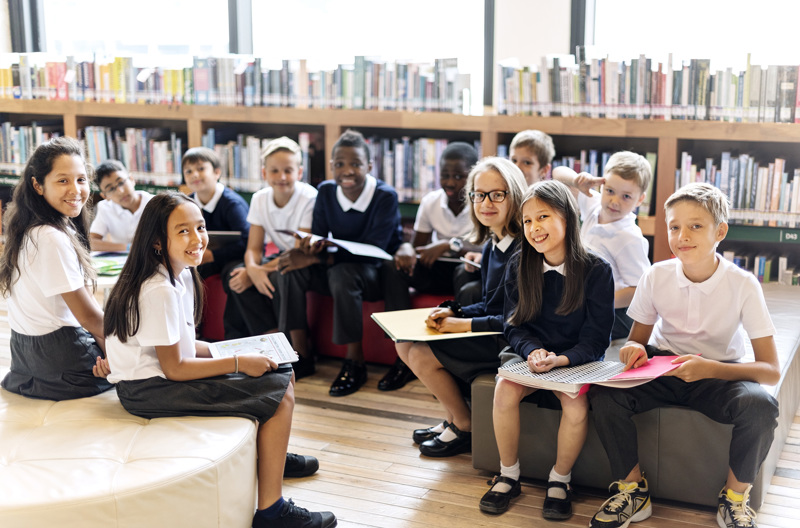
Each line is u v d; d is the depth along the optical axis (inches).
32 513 68.4
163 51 200.2
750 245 153.3
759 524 86.4
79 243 93.7
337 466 102.0
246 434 81.1
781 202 136.9
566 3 159.3
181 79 173.8
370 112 158.2
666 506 91.1
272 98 166.9
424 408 120.4
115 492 70.9
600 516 85.7
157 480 72.8
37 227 89.7
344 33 183.5
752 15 149.4
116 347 85.7
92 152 187.3
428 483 97.3
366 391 127.6
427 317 107.3
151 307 82.6
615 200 108.3
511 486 92.3
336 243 127.4
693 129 137.6
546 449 94.2
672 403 88.7
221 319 145.7
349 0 181.3
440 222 139.9
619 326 108.1
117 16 203.8
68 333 91.4
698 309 89.8
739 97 135.0
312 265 135.2
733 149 149.6
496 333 100.1
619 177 107.3
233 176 173.6
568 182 121.3
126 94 180.5
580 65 142.6
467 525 87.7
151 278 83.6
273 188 141.2
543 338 94.8
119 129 190.5
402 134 170.6
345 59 181.3
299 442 109.0
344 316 128.7
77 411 87.0
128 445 78.9
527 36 164.2
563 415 88.6
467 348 101.3
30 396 91.7
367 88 158.9
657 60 138.6
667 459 89.2
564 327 94.0
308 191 142.9
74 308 90.0
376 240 135.3
